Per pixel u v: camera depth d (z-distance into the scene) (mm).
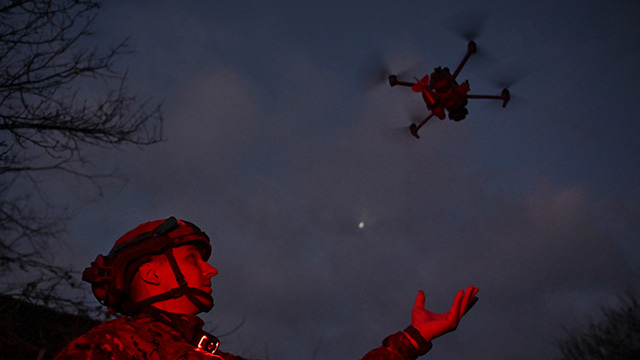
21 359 6906
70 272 7680
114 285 1562
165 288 1562
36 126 7988
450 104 7281
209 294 1613
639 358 17844
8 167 7578
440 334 1863
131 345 1396
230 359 1601
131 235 1658
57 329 7312
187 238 1634
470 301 1895
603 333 18594
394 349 1815
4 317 7016
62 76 8219
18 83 7918
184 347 1465
